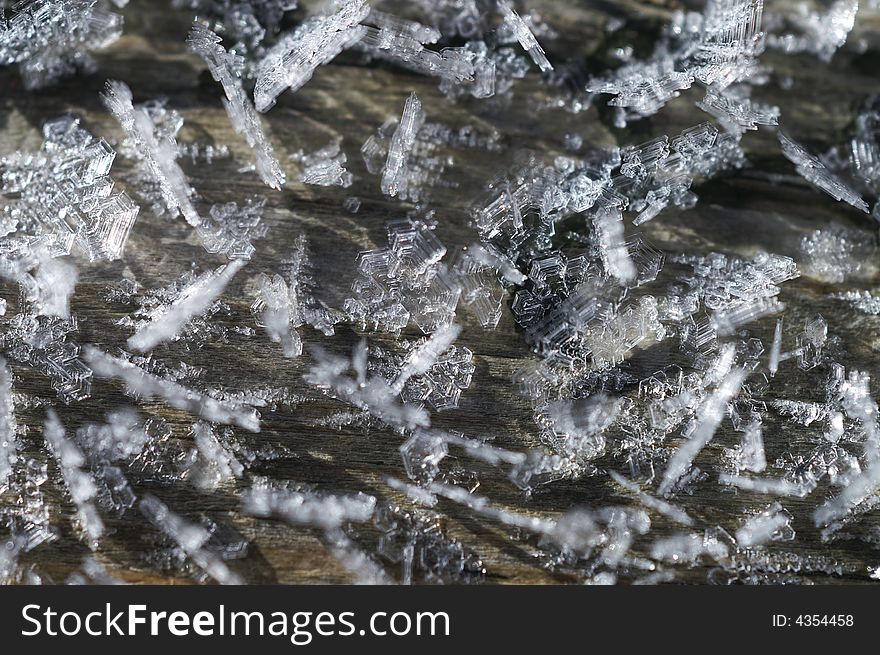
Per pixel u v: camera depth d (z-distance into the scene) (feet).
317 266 0.45
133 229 0.45
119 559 0.45
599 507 0.45
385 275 0.45
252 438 0.45
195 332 0.45
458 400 0.45
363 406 0.45
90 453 0.45
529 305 0.45
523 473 0.45
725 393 0.45
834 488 0.45
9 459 0.45
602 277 0.45
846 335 0.45
